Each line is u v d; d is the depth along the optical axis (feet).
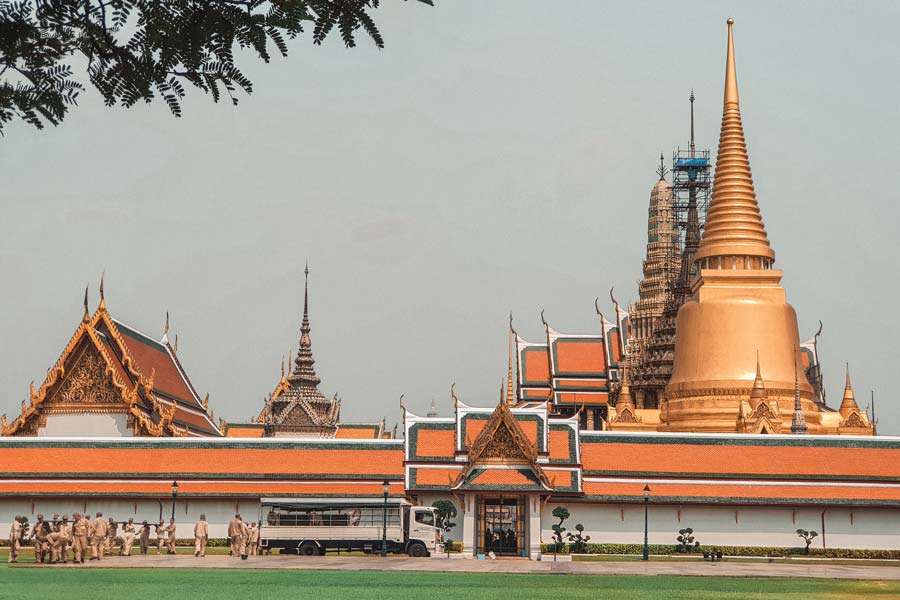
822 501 332.80
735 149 472.44
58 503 333.62
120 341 380.99
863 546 334.03
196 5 39.42
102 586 175.52
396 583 189.57
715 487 334.85
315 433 615.57
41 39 39.27
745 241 462.19
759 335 449.48
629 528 331.16
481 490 310.86
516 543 313.32
